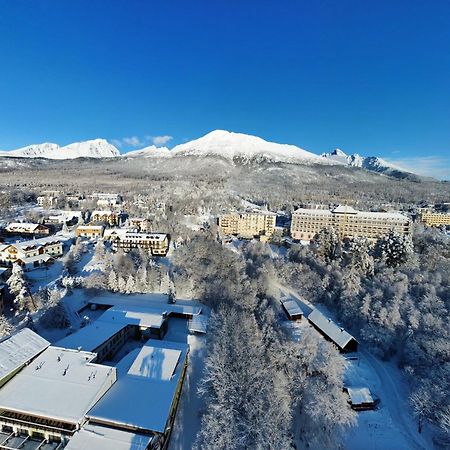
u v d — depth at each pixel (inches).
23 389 2063.2
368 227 7263.8
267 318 3440.0
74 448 1786.4
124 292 4269.2
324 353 2738.7
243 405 2137.1
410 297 3811.5
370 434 2417.6
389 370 3122.5
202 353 3100.4
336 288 4254.4
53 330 3287.4
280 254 6166.3
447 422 2297.0
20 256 4977.9
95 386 2128.4
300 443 2251.5
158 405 2114.9
